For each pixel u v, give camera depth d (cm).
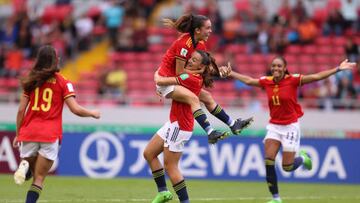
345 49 6625
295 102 3362
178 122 2786
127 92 6456
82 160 5084
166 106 6038
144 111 5762
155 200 2895
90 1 7888
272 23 7012
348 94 5962
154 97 6044
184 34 2873
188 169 5053
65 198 3484
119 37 7088
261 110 5653
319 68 6638
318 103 5900
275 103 3341
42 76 2572
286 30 6856
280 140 3356
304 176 5047
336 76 5994
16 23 7138
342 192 4228
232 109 5731
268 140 3359
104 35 7300
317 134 5228
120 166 5059
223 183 4700
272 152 3328
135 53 6912
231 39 6900
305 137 5081
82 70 7025
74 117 5600
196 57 2811
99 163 5069
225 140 5053
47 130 2575
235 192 4034
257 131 5053
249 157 5022
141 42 6950
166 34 7112
